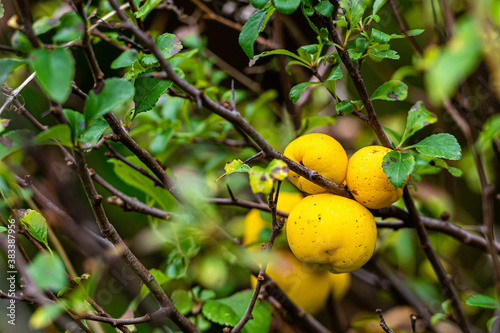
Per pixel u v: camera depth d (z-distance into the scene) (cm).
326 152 50
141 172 58
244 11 70
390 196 50
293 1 47
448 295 58
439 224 58
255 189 46
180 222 58
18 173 62
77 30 45
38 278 44
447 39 61
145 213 58
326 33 50
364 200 50
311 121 62
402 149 51
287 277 60
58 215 54
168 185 53
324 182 50
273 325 67
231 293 68
